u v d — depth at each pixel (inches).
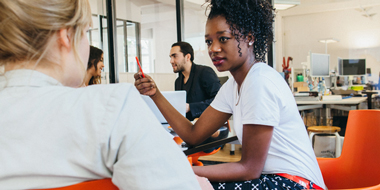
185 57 104.9
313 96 138.0
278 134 32.6
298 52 347.3
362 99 139.6
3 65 16.7
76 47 17.1
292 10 336.2
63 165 14.7
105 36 174.7
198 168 31.8
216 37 33.2
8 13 14.8
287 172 32.7
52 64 16.8
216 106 41.1
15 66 16.6
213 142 43.7
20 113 15.2
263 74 32.3
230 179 31.5
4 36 15.2
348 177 43.2
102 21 173.3
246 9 31.9
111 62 172.7
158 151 15.1
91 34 172.6
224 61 33.9
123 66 191.9
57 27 15.9
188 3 210.8
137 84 43.3
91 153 14.6
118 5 185.8
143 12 204.2
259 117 30.3
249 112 31.1
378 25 299.4
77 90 16.5
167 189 14.8
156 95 43.8
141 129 15.1
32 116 15.1
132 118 15.3
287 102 32.6
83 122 15.0
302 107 139.5
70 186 14.9
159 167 14.8
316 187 33.9
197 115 84.0
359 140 42.8
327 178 44.3
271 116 30.4
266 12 34.2
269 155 33.1
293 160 33.0
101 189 15.4
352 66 207.9
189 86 104.8
